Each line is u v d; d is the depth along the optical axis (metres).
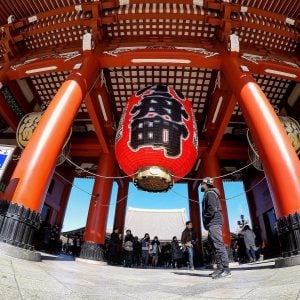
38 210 5.55
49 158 6.11
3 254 4.56
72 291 2.59
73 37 10.58
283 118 10.68
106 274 5.26
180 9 9.50
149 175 6.43
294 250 4.87
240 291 2.89
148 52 9.17
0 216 5.10
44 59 9.88
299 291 2.39
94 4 9.55
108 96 12.34
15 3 10.45
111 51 9.42
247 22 9.62
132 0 9.59
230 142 13.85
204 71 11.32
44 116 6.82
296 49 10.62
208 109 12.89
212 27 9.92
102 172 12.73
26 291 2.24
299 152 10.33
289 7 9.95
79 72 8.29
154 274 6.20
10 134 13.95
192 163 7.24
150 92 7.83
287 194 5.32
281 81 11.87
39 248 13.73
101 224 11.47
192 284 3.78
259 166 11.36
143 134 6.73
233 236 18.67
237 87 7.88
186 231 10.21
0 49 11.15
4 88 11.39
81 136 14.18
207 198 5.19
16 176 5.66
